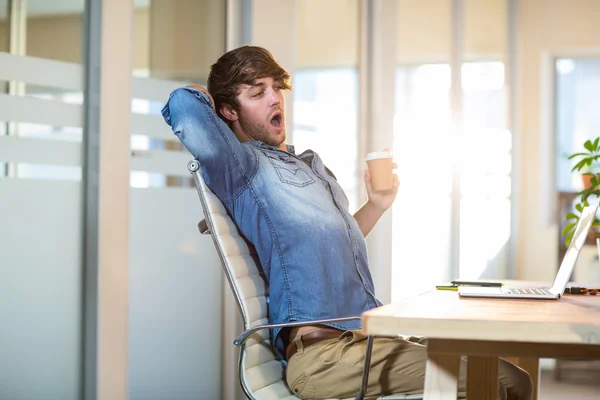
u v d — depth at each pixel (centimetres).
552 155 598
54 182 260
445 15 505
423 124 484
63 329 264
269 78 194
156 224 300
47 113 257
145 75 294
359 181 430
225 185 174
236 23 338
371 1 436
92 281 269
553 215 596
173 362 307
